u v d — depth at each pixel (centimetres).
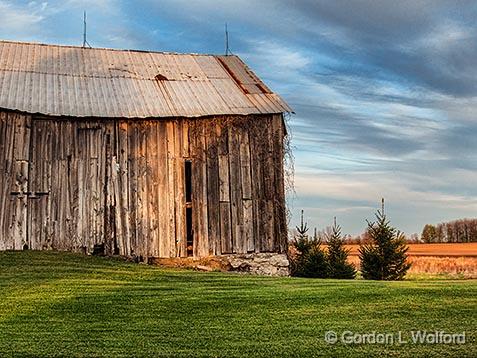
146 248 2581
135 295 1692
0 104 2452
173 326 1298
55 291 1747
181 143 2672
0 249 2411
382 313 1394
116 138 2617
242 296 1667
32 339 1188
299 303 1541
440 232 8881
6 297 1648
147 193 2617
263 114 2731
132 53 3150
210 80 2984
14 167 2477
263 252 2677
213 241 2636
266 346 1112
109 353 1080
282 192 2725
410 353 1054
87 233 2531
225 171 2689
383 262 2927
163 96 2773
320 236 3234
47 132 2545
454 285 1833
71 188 2542
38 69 2798
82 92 2700
